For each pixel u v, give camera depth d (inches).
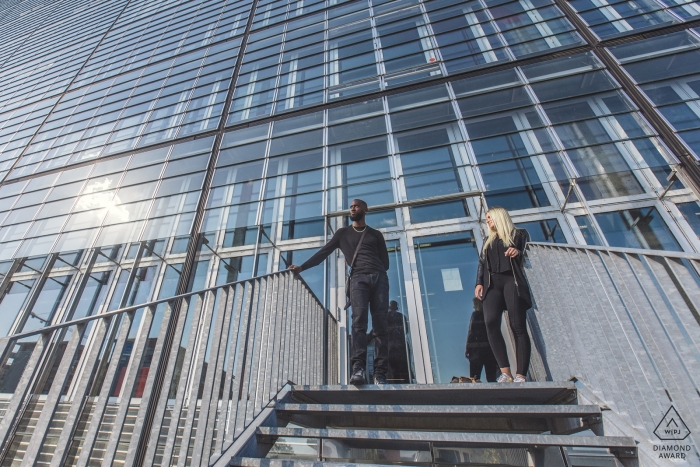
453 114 249.0
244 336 91.0
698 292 59.4
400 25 353.1
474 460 107.3
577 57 251.8
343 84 315.0
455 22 330.3
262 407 91.0
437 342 158.7
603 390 84.1
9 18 965.8
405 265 184.5
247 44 420.5
